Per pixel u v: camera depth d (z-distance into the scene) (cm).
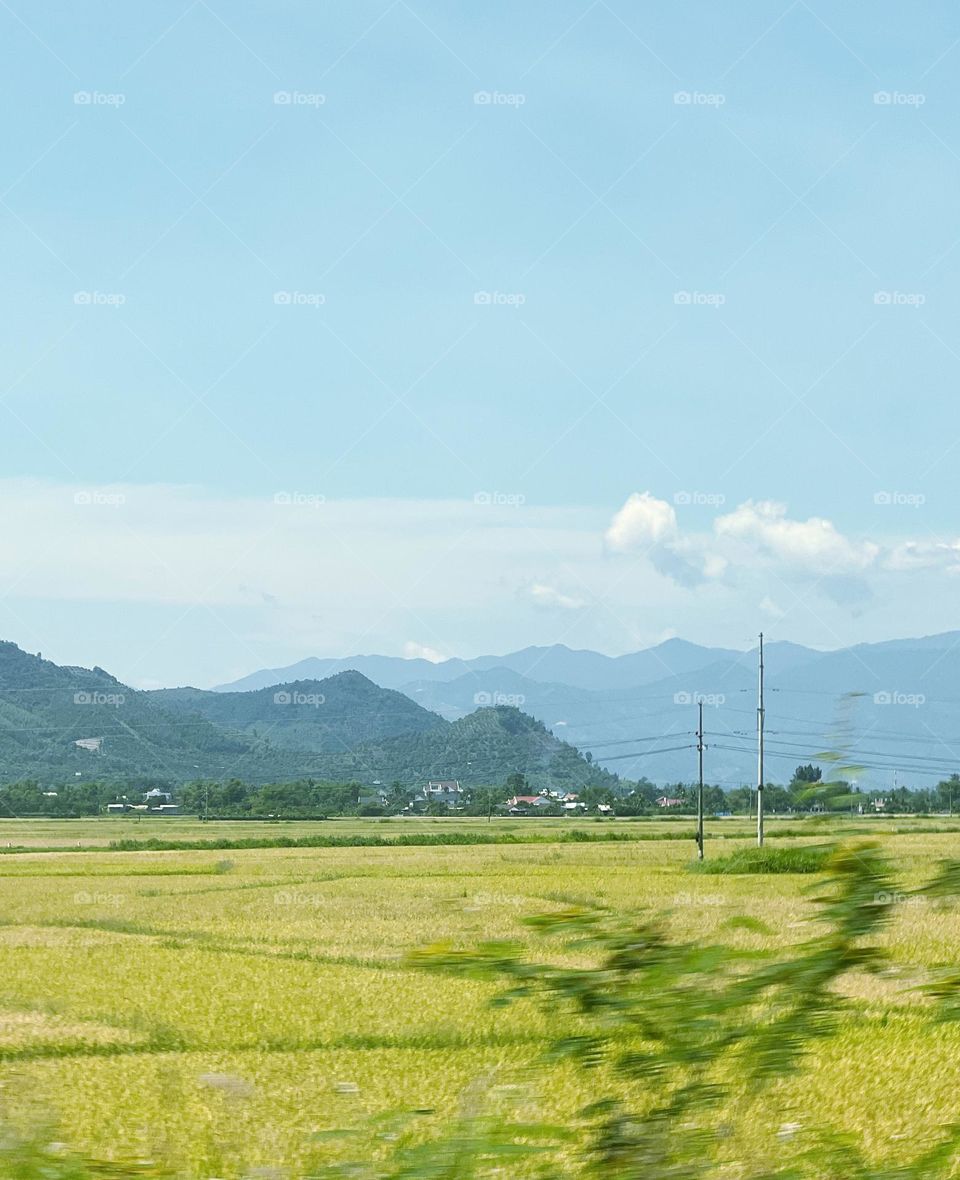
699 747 7544
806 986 338
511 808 18862
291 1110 1476
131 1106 1515
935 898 334
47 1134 456
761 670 7381
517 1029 2097
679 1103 347
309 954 3309
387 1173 396
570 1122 374
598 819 16300
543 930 365
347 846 9919
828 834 346
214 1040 2091
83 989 2692
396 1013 2317
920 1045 1708
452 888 5419
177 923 4138
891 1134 1195
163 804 19350
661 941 352
